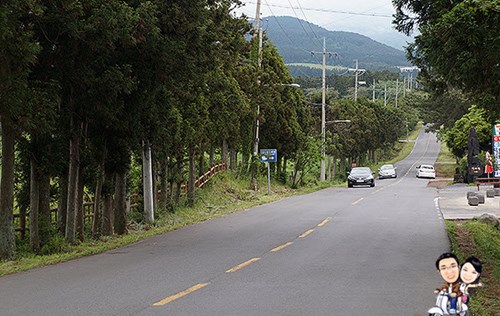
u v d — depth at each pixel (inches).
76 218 802.2
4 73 544.1
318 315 336.5
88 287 426.9
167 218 1098.7
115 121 749.9
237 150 1940.2
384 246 658.2
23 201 829.2
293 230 832.3
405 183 2439.7
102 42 600.1
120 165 866.8
